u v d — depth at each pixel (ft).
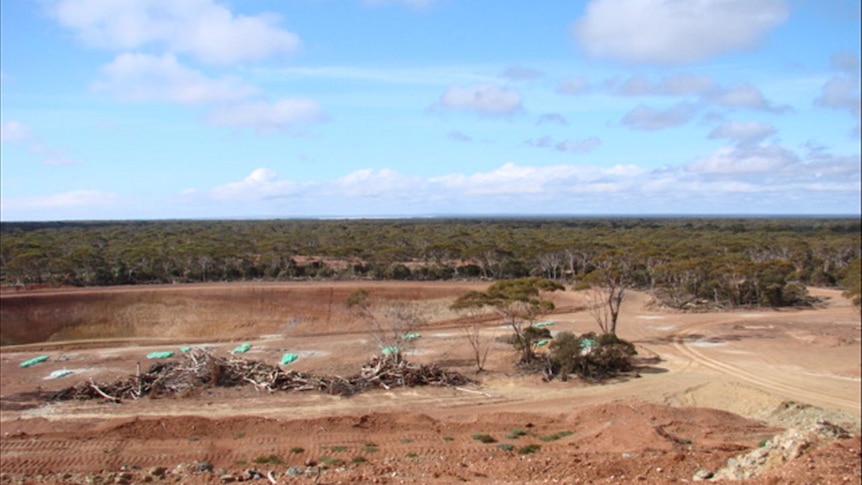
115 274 274.57
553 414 104.88
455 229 546.67
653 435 78.28
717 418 99.81
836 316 220.84
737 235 481.46
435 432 87.66
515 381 135.54
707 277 261.44
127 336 207.10
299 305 223.51
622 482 52.54
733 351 164.25
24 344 193.47
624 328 199.72
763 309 239.30
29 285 260.01
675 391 123.85
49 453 75.72
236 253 312.50
